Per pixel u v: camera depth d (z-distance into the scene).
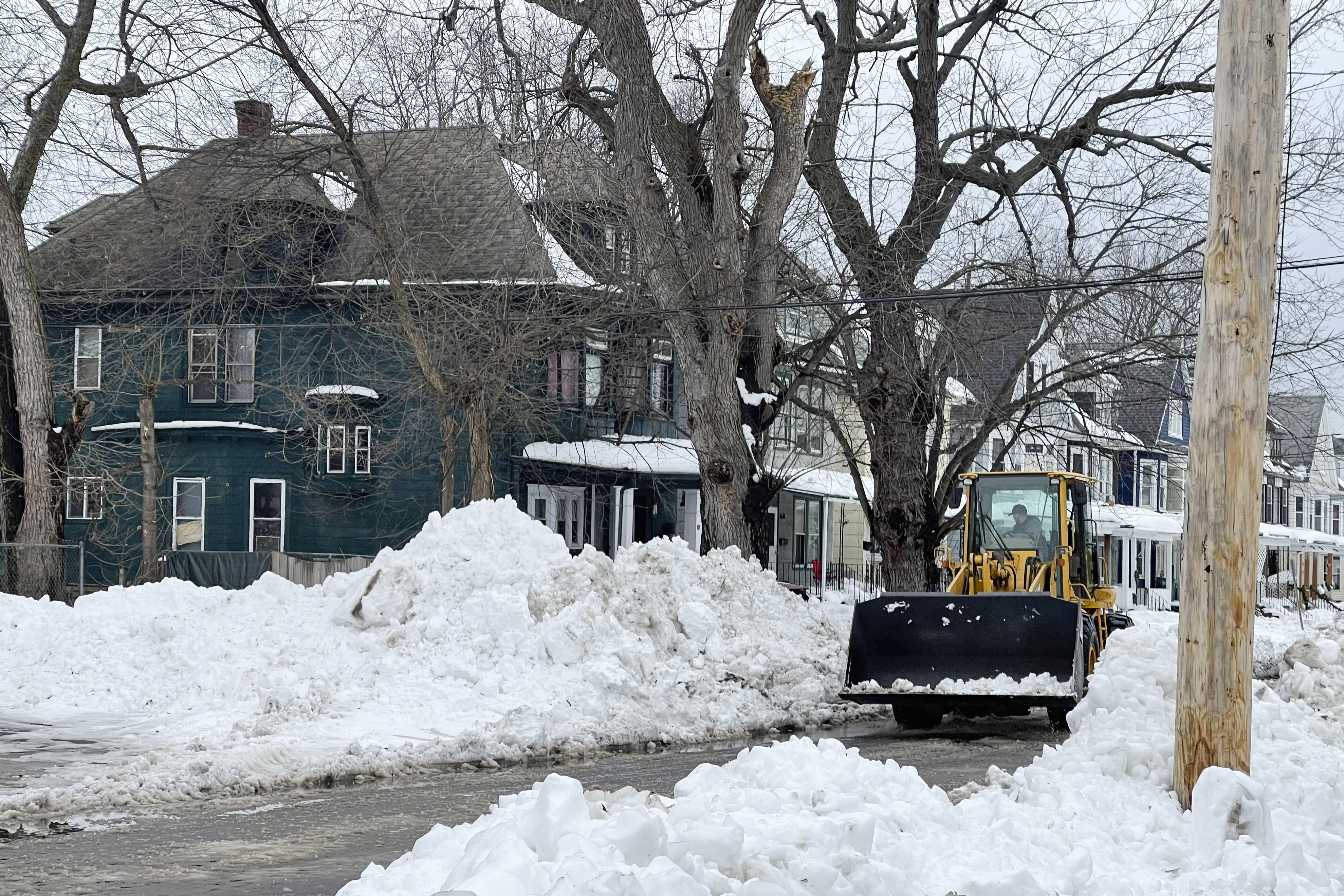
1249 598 10.91
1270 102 10.99
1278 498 83.19
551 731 17.81
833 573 57.06
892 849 7.93
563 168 33.69
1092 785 10.75
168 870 9.90
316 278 41.31
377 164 39.38
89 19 34.50
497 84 32.50
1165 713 13.26
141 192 41.62
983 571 23.25
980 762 16.70
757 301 32.69
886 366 35.12
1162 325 36.34
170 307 42.12
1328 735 13.76
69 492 42.38
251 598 22.58
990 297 37.16
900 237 34.94
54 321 44.00
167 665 20.67
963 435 43.56
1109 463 65.19
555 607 21.05
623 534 46.72
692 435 32.19
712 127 33.72
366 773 14.97
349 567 36.84
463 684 19.72
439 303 34.62
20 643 21.80
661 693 20.45
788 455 44.16
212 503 42.56
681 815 8.04
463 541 22.61
